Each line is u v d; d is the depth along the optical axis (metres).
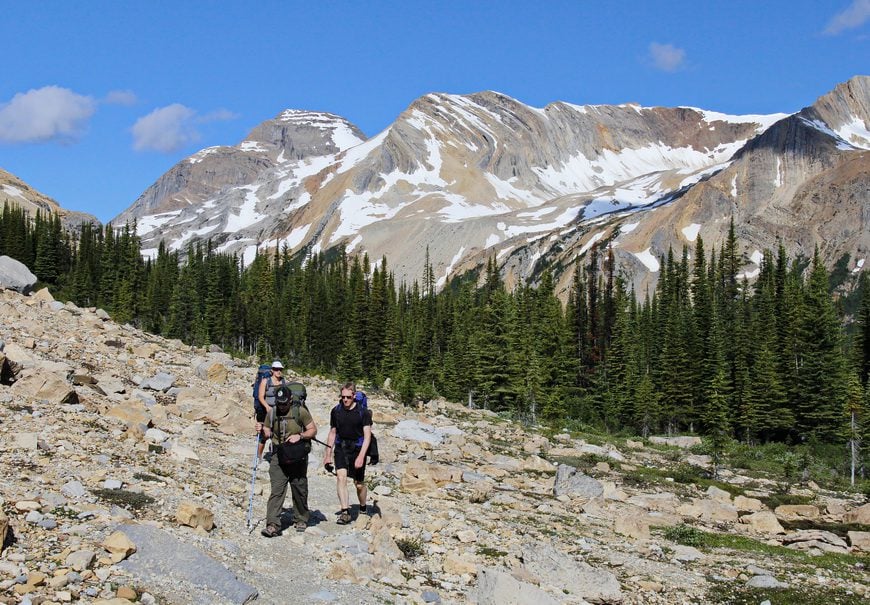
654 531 19.77
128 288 108.88
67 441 14.82
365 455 14.31
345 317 115.75
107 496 11.86
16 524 9.61
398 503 17.34
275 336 113.00
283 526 13.17
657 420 74.25
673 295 119.38
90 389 21.41
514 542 15.24
